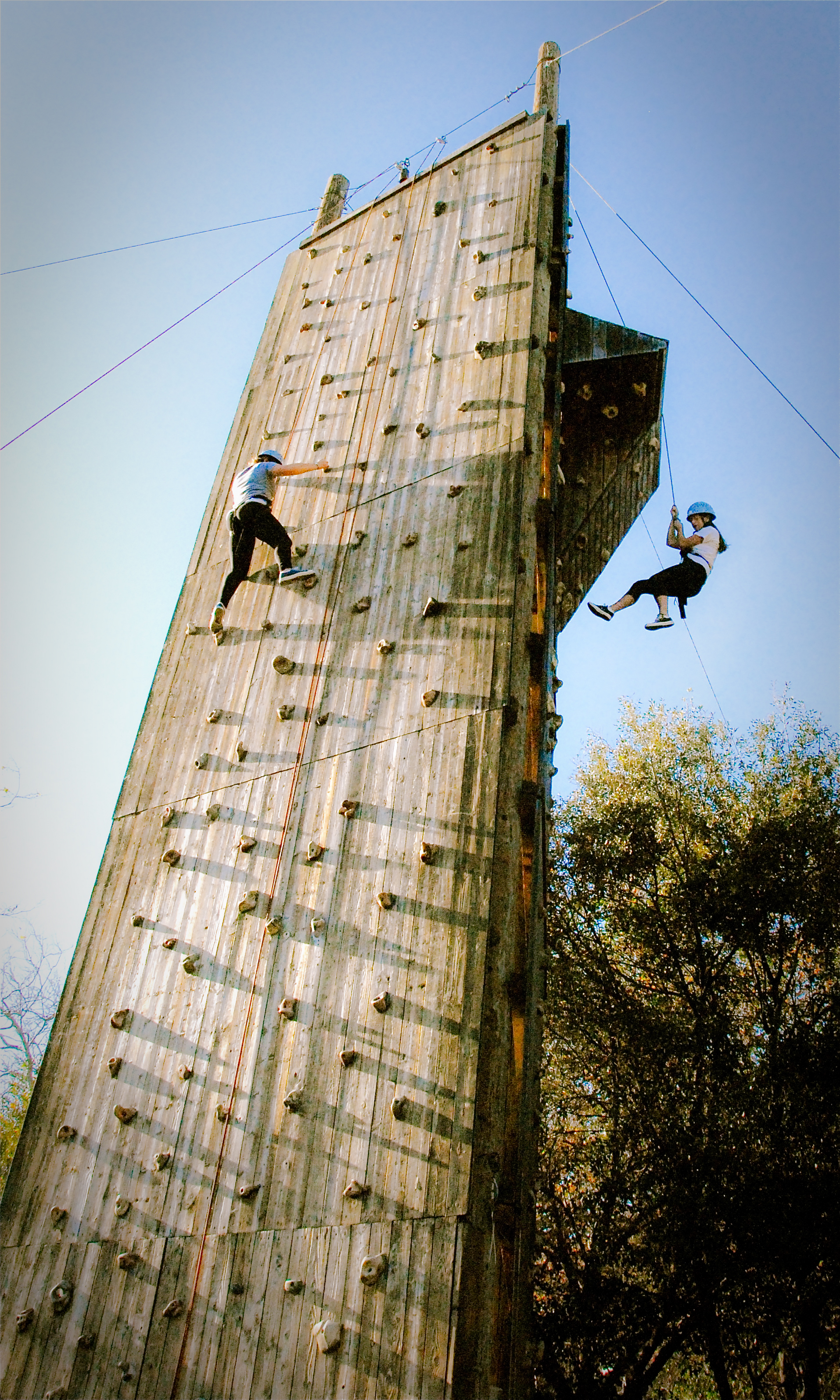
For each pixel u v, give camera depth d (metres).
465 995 5.46
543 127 10.45
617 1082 10.40
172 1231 5.77
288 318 11.31
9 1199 6.57
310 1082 5.79
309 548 8.73
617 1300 9.35
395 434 8.98
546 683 7.57
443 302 9.71
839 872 11.23
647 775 13.16
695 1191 9.09
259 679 8.17
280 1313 5.07
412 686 7.11
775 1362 10.97
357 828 6.66
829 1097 9.71
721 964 11.26
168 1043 6.62
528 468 7.80
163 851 7.72
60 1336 5.75
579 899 11.86
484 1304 4.64
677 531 9.08
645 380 11.19
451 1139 5.06
